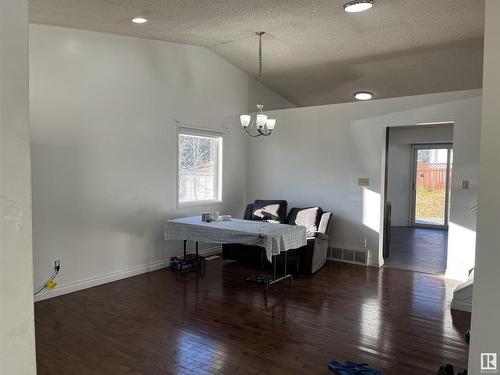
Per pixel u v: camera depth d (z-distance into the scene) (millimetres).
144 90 4891
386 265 5512
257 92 6770
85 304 3842
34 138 3818
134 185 4816
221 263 5520
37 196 3869
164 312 3652
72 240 4191
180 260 5246
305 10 3805
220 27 4355
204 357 2795
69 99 4094
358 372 2527
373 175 5441
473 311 1438
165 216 5250
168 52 5188
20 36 627
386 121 5312
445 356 2824
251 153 6672
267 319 3500
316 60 5559
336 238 5789
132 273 4840
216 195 6160
